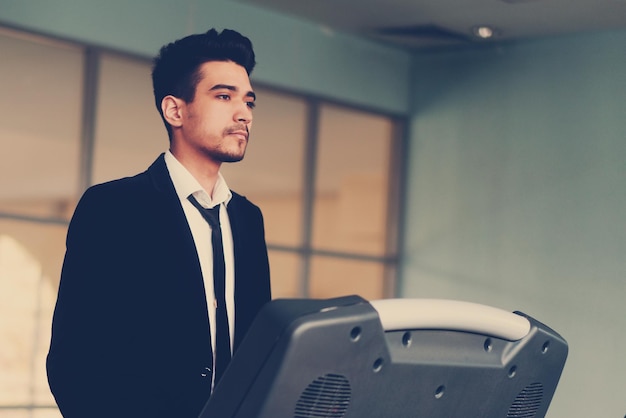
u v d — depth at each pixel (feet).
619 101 23.26
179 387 5.28
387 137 26.55
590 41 23.76
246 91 5.46
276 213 23.90
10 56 19.22
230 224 5.85
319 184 24.76
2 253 19.02
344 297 3.40
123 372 5.25
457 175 25.84
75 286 5.45
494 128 25.27
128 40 20.77
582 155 23.72
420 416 3.60
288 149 24.12
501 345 3.76
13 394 19.08
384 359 3.40
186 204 5.69
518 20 23.03
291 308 3.28
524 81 24.84
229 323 5.67
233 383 3.32
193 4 21.86
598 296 23.22
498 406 3.82
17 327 19.16
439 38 25.09
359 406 3.42
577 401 23.30
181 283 5.44
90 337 5.31
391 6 22.49
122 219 5.54
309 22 24.31
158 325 5.38
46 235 19.60
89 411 4.99
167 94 5.57
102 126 20.44
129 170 20.81
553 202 24.13
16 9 19.22
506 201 24.93
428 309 3.49
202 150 5.49
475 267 25.32
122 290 5.44
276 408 3.27
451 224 25.81
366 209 25.91
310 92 24.41
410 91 26.86
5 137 19.15
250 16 23.02
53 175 19.75
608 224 23.21
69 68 20.02
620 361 22.79
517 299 24.53
